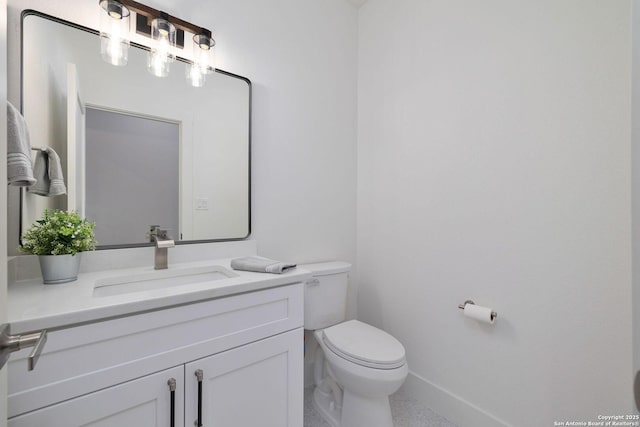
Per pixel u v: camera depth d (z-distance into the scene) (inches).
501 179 54.2
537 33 49.6
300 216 72.4
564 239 46.8
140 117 50.9
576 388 45.5
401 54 72.8
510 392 52.8
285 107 69.3
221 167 59.5
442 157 63.9
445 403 62.5
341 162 81.0
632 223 15.9
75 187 45.1
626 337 41.3
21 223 40.1
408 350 71.0
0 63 19.1
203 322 37.0
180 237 54.8
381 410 53.4
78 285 37.7
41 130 42.3
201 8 56.9
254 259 52.6
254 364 41.8
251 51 63.6
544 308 48.9
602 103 43.0
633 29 16.0
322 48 76.2
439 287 64.5
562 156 46.9
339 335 60.0
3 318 19.5
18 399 26.1
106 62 47.7
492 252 55.6
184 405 35.4
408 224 71.3
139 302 31.7
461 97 60.4
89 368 29.4
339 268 69.8
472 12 58.6
